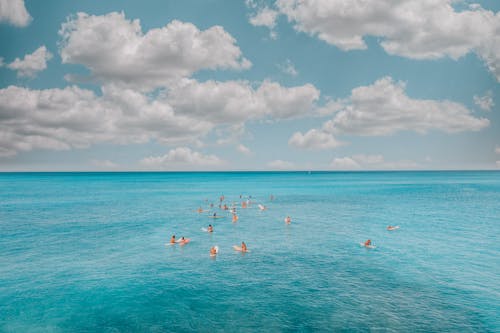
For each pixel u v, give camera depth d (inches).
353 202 3230.8
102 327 745.0
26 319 781.3
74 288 962.1
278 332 716.0
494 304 845.2
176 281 1014.4
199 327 740.7
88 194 4227.4
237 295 908.6
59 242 1517.0
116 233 1722.4
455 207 2748.5
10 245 1460.4
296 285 976.3
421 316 783.1
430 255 1274.6
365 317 780.6
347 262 1197.1
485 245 1427.2
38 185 6358.3
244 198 3745.1
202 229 1825.8
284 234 1690.5
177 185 6594.5
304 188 5595.5
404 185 6304.1
